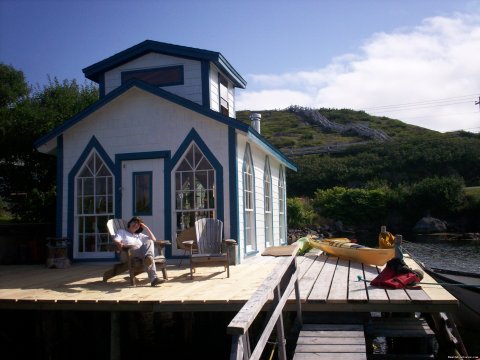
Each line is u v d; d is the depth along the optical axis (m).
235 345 3.27
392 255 10.42
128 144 12.18
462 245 29.55
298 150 56.66
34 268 11.87
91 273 10.54
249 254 12.37
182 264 11.40
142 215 11.94
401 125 73.50
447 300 6.63
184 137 11.85
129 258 8.76
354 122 75.81
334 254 12.48
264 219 14.63
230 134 11.57
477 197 38.34
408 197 38.66
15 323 9.43
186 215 11.71
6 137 15.66
